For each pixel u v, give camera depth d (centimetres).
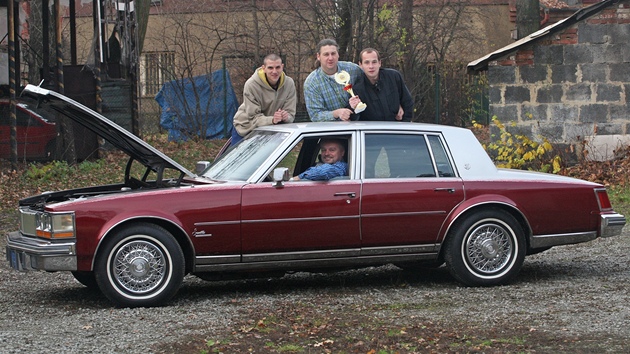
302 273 966
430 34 2953
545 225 855
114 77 2348
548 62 1798
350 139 827
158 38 3186
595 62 1789
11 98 1897
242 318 709
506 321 688
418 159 838
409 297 798
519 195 846
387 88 934
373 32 2716
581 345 611
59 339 649
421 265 896
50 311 762
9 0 1897
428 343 621
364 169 819
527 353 590
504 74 1812
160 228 762
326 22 2692
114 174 1925
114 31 2353
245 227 782
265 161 804
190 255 780
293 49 2812
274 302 780
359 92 922
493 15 3425
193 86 2717
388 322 688
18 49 2286
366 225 810
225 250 780
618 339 626
